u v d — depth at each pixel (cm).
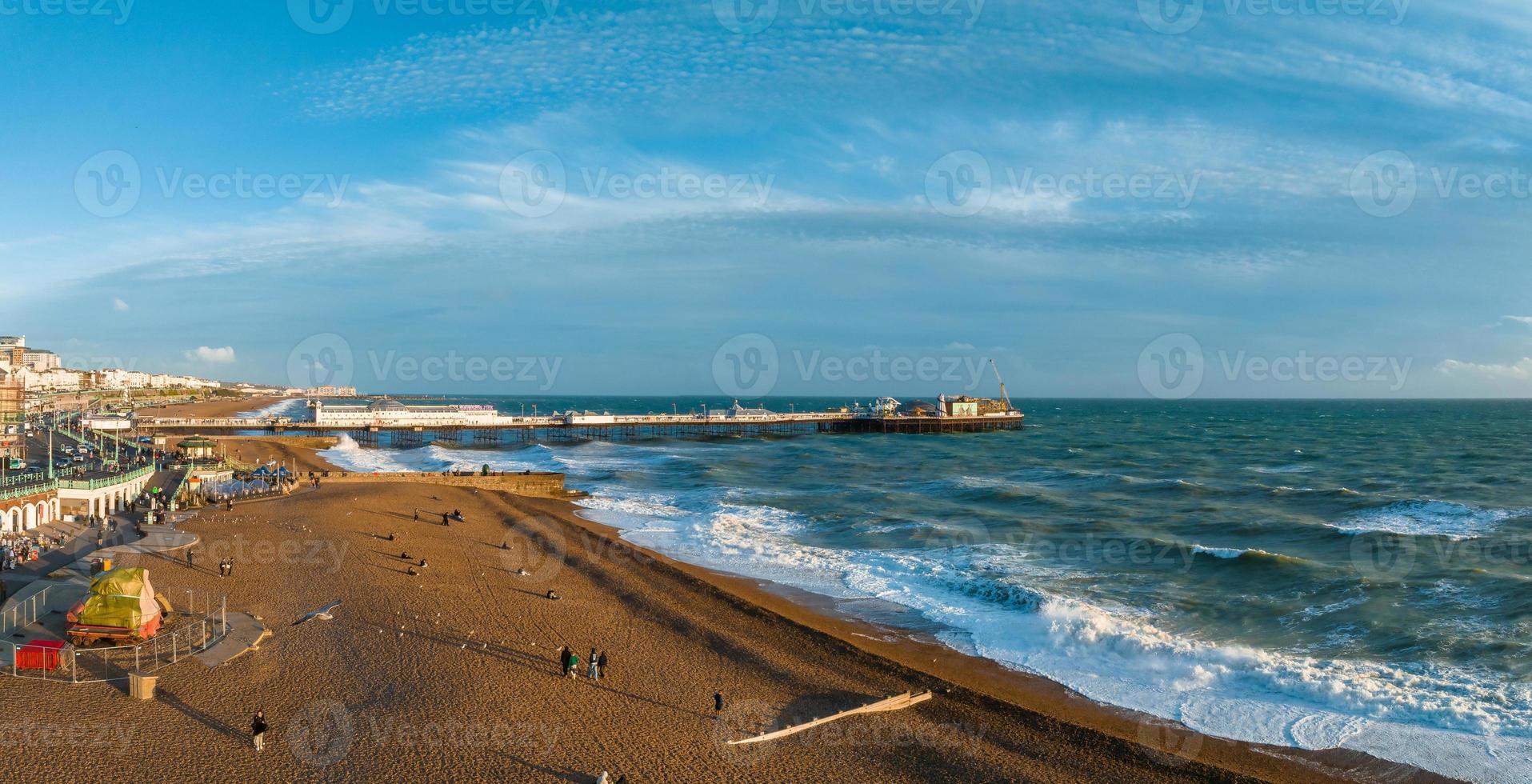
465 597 3872
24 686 2619
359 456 11231
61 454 7769
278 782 2167
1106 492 7888
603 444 14038
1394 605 3878
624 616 3809
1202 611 3897
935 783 2402
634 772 2348
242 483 6725
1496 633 3469
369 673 2905
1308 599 4028
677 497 7662
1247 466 10338
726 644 3484
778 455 12069
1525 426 19012
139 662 2856
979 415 18225
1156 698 3003
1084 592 4222
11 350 15525
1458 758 2519
